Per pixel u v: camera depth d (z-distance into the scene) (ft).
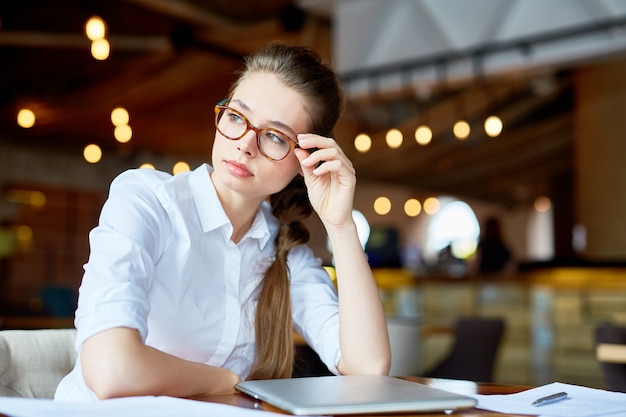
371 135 33.42
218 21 20.49
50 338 5.03
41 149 34.71
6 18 21.04
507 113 32.55
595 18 16.55
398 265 25.25
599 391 4.11
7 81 25.32
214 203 4.68
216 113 4.60
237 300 4.79
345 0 20.25
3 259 33.73
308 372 10.89
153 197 4.50
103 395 3.42
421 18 19.26
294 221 5.17
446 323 23.29
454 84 19.15
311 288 5.32
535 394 3.95
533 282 21.42
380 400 3.27
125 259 3.97
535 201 61.26
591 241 23.95
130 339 3.56
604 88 23.65
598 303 20.20
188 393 3.67
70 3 20.34
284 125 4.46
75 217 36.29
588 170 24.16
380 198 49.32
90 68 24.34
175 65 24.04
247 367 4.90
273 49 4.58
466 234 61.82
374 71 19.89
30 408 3.02
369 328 4.70
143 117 29.76
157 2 19.10
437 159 40.55
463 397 3.43
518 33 17.65
